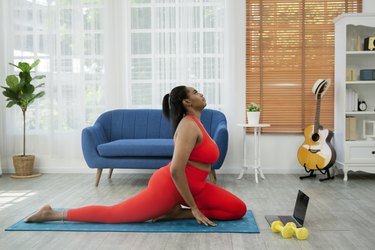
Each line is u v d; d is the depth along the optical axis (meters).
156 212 3.11
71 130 5.65
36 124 5.70
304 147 5.16
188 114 3.11
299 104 5.52
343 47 5.05
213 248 2.65
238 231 2.97
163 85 5.58
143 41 5.59
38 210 3.41
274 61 5.53
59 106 5.62
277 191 4.42
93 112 5.64
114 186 4.76
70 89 5.62
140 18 5.58
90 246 2.70
